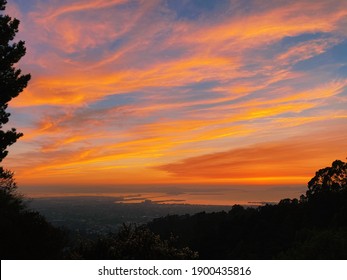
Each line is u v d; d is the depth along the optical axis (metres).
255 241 44.50
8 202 15.70
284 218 48.72
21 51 20.59
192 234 53.50
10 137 19.48
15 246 12.33
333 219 40.28
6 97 19.86
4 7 20.69
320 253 21.45
